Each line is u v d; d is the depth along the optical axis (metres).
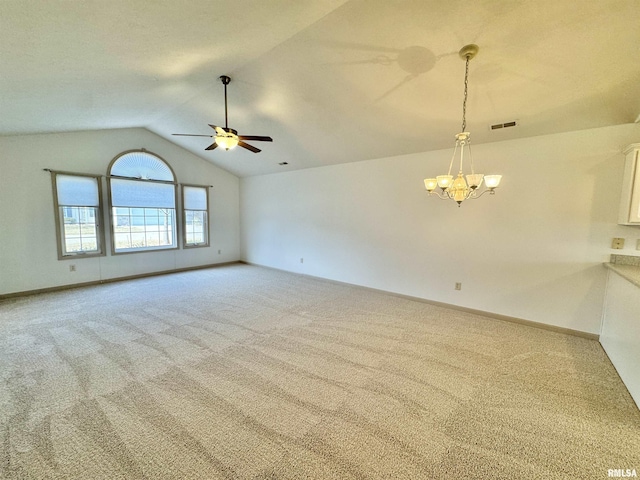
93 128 4.95
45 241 4.71
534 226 3.49
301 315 3.86
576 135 3.18
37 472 1.48
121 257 5.65
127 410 1.97
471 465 1.56
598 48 2.18
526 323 3.60
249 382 2.32
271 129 4.69
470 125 3.44
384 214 4.88
